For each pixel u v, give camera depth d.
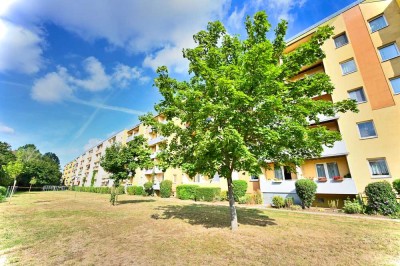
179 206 16.92
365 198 13.23
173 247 6.18
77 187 62.06
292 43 19.52
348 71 16.62
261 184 18.77
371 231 7.80
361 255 5.43
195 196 23.80
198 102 7.60
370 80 15.36
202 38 9.12
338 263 4.95
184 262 5.09
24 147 80.06
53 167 67.62
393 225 8.77
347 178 14.51
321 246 6.12
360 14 16.77
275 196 15.98
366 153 14.50
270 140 7.11
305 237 7.03
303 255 5.44
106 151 19.38
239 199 18.86
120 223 9.87
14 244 6.73
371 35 16.05
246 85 6.91
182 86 8.71
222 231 7.86
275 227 8.47
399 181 11.86
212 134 6.88
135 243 6.65
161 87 8.75
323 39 7.55
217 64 8.45
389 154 13.64
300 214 12.01
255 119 7.26
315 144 7.65
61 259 5.40
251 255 5.46
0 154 45.00
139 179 42.19
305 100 7.63
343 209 12.67
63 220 10.85
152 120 9.38
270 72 6.33
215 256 5.43
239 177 22.80
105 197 30.02
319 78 7.77
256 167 7.76
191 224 9.30
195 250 5.89
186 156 8.53
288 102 7.80
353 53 16.52
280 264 4.90
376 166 14.13
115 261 5.21
